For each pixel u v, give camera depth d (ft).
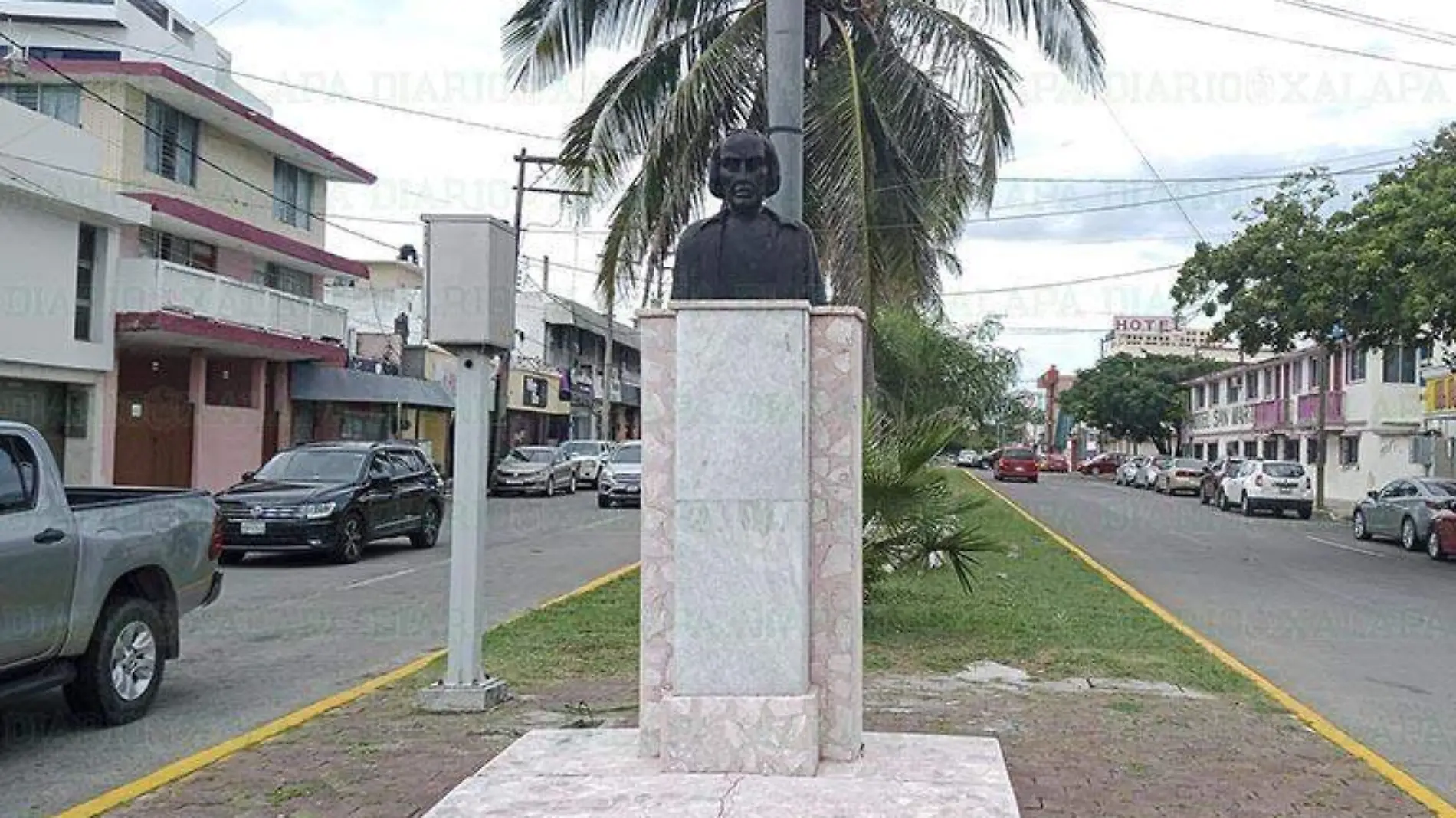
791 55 33.96
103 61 84.64
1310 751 23.25
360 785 20.18
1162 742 23.71
